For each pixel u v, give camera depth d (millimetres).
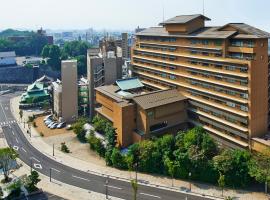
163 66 171250
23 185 118438
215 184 116938
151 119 146000
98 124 163500
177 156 122125
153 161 127312
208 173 117688
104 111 173250
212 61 140125
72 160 143125
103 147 146875
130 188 117875
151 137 142875
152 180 122375
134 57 194500
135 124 149375
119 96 161250
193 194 111500
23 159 145000
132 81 179875
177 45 160000
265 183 108500
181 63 158375
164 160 124625
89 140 153375
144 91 179625
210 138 129625
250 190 111875
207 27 155125
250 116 125812
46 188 119625
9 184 118688
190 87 153125
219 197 108562
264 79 129250
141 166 129375
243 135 129125
